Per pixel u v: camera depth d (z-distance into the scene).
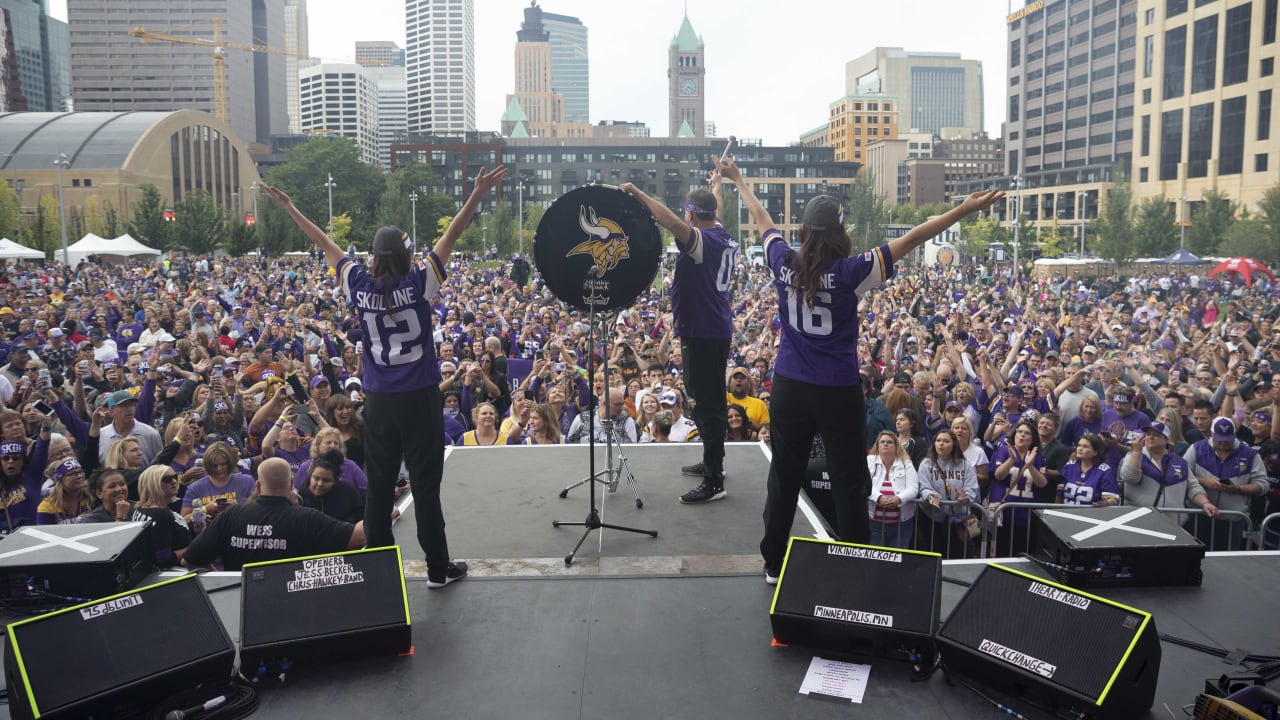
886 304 26.28
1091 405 9.19
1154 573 4.03
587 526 4.61
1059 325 20.19
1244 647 3.50
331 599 3.44
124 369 12.96
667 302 25.16
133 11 185.25
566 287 4.53
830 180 148.12
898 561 3.53
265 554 5.01
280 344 15.16
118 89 187.00
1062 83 119.06
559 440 8.32
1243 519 7.50
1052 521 4.29
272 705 3.16
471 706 3.14
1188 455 7.86
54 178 95.44
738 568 4.27
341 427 8.00
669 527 4.83
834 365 3.69
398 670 3.37
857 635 3.41
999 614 3.27
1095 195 107.12
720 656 3.47
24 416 7.46
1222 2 81.25
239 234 64.19
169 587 3.32
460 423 9.89
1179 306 24.06
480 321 19.06
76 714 2.95
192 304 21.00
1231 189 81.25
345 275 3.90
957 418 7.64
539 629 3.69
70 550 3.97
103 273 40.09
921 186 168.12
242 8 195.12
